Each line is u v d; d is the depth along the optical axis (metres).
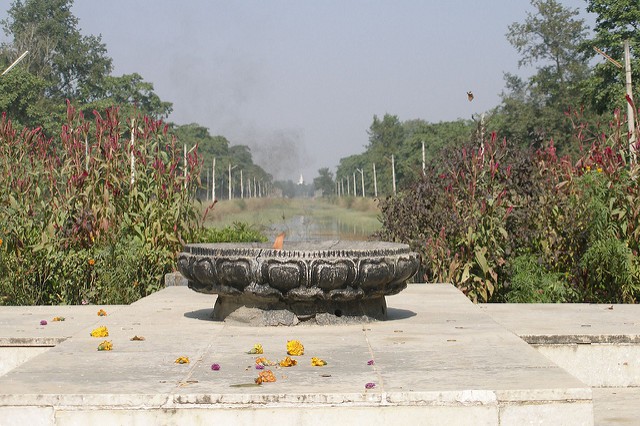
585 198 11.30
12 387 5.36
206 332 7.52
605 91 41.53
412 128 117.44
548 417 5.14
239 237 16.67
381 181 97.12
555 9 61.34
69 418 5.12
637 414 6.50
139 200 13.05
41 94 70.38
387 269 7.77
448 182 12.31
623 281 10.95
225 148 116.94
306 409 5.11
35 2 77.88
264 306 7.89
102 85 80.25
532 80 61.94
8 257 11.66
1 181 12.53
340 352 6.52
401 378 5.55
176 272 12.48
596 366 7.49
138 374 5.75
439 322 8.04
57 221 12.15
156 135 13.45
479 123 12.91
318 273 7.55
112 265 11.95
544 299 11.05
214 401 5.11
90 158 12.79
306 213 65.44
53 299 11.85
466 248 11.83
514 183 11.89
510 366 5.89
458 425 5.11
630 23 42.78
